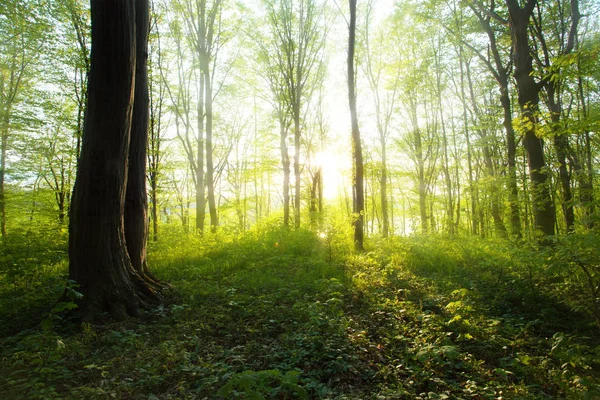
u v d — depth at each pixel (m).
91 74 5.81
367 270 8.97
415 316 5.68
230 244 12.27
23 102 16.92
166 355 4.18
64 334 4.93
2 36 15.43
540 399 3.48
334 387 3.68
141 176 7.14
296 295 6.92
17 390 3.36
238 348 4.59
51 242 10.46
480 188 14.45
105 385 3.55
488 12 11.10
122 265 6.09
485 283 7.58
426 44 22.08
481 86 20.77
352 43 11.95
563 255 4.83
